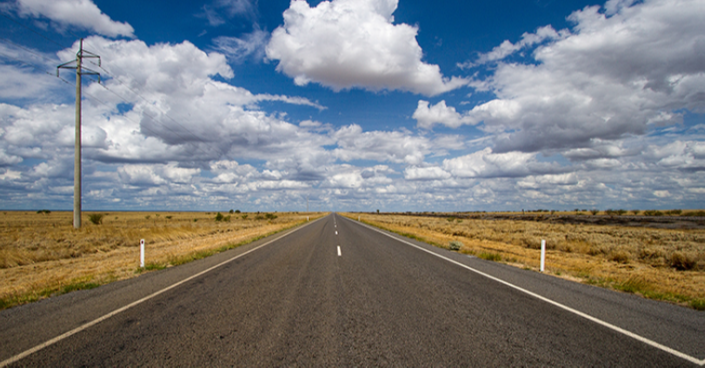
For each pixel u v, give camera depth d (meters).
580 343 4.14
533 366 3.49
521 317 5.16
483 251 14.30
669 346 4.08
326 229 30.36
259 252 13.55
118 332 4.43
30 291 6.91
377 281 7.86
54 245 16.33
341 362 3.54
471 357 3.69
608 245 17.25
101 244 18.02
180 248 16.64
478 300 6.16
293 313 5.29
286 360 3.58
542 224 41.66
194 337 4.24
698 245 17.44
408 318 5.07
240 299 6.16
